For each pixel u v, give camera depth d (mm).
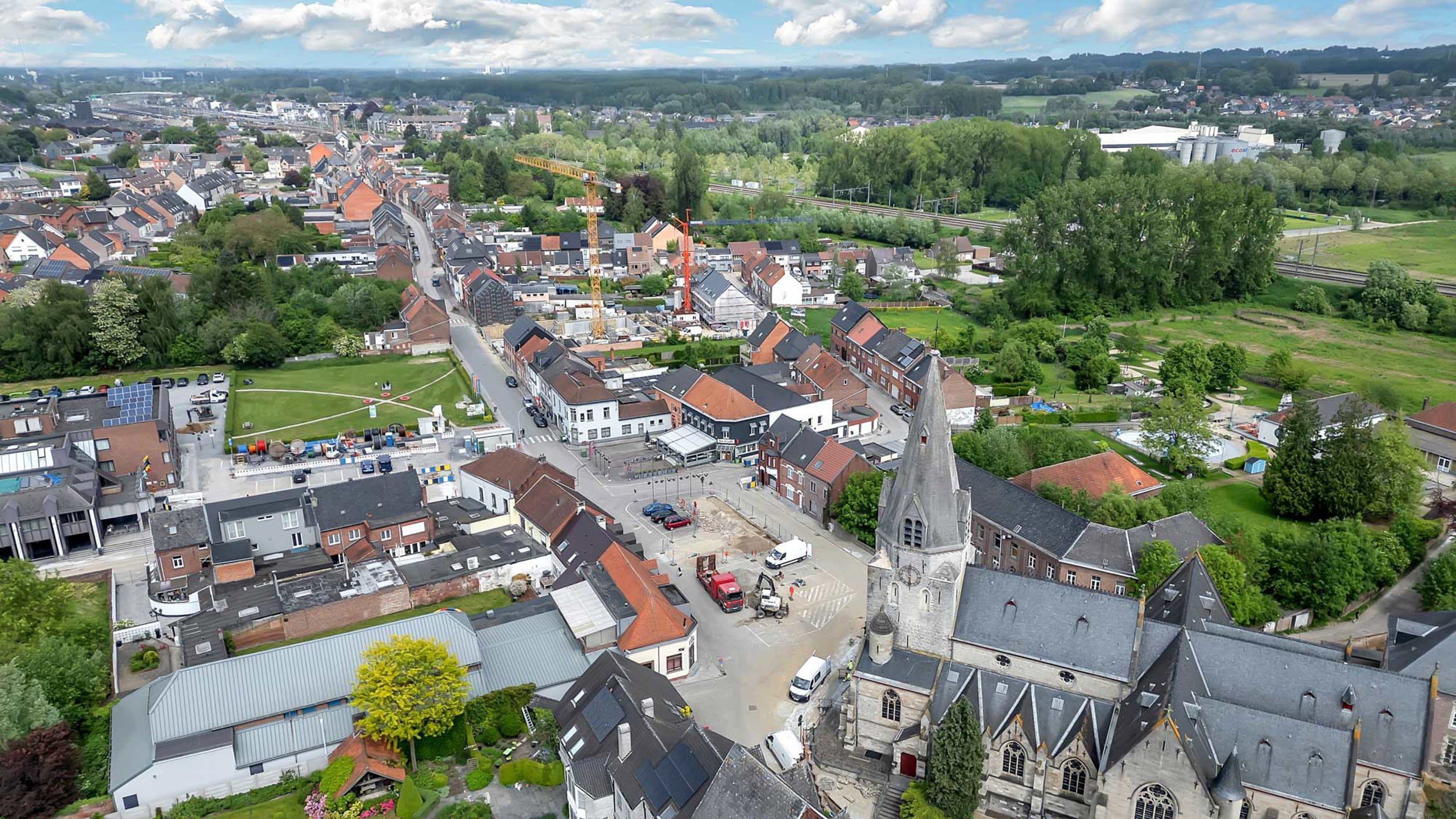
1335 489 120500
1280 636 76875
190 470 144500
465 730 80625
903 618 78688
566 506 114562
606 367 189875
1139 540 99750
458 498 131375
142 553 120375
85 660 87688
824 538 122312
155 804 74062
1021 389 177750
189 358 193125
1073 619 74812
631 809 68125
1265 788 64438
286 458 147750
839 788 77938
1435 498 129500
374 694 74812
